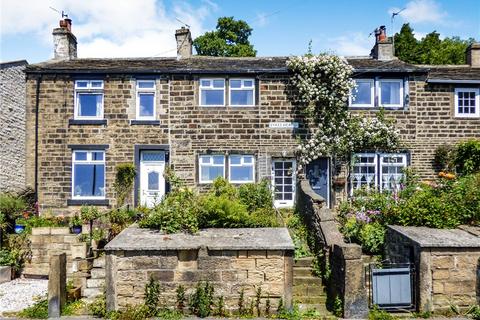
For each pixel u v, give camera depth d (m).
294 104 18.14
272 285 10.02
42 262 13.70
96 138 17.97
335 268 10.31
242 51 35.78
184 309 9.95
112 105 18.03
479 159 17.06
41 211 17.73
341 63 17.81
